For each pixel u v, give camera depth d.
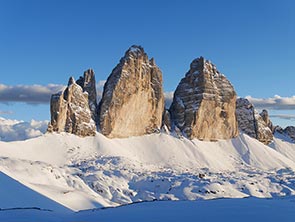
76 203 128.88
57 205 118.62
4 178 125.38
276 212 58.00
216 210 61.22
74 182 167.12
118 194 169.88
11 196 113.81
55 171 168.88
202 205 69.62
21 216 61.56
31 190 123.88
